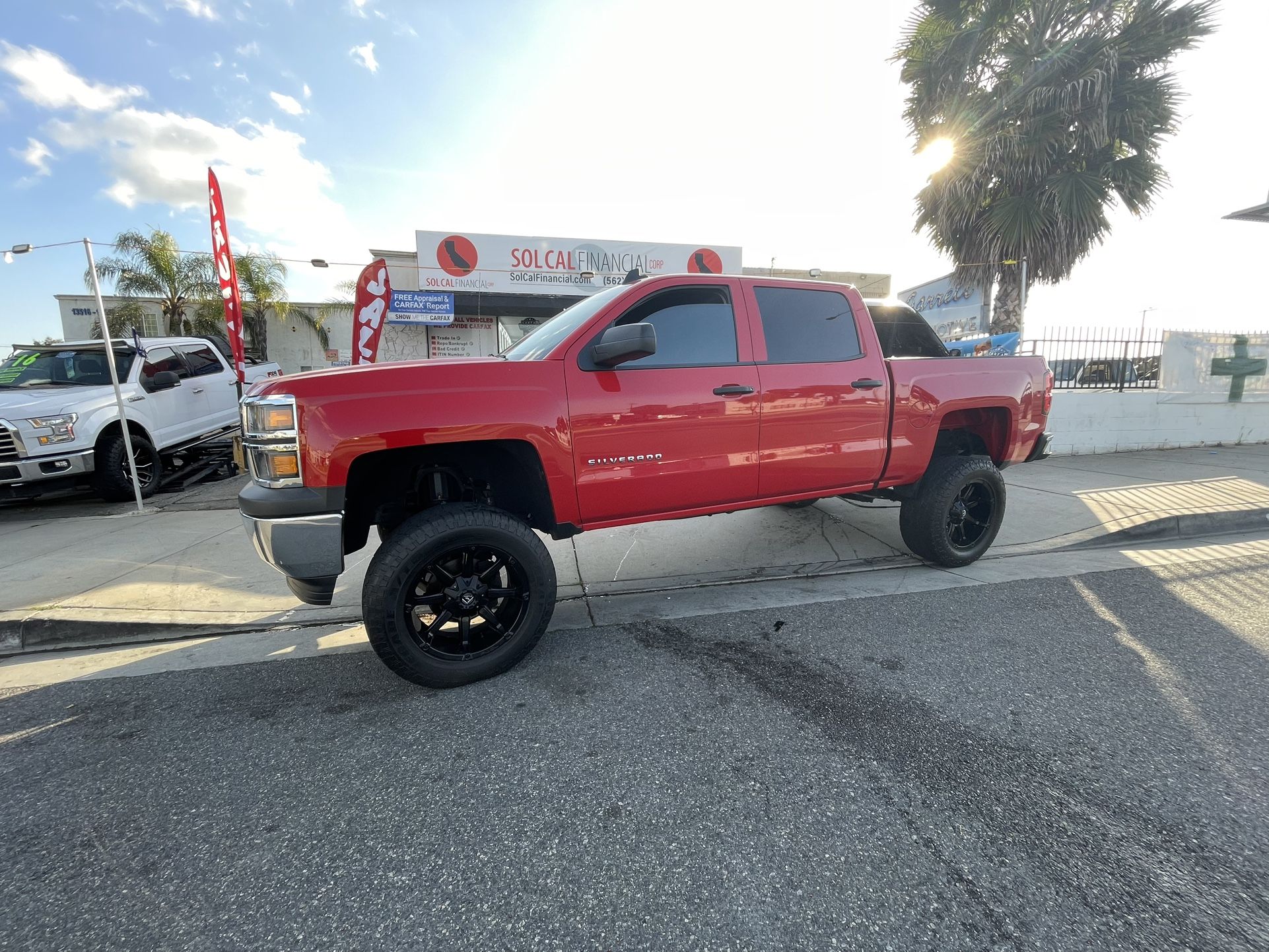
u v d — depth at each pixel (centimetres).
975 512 452
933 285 1298
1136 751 222
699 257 1457
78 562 483
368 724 254
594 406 301
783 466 355
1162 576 418
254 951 149
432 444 269
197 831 193
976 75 1084
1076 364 977
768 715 251
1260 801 195
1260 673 280
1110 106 1012
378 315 917
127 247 1834
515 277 1372
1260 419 1020
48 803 209
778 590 403
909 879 165
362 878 171
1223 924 150
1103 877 165
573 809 198
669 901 160
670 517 338
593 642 328
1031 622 341
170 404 840
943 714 249
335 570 261
